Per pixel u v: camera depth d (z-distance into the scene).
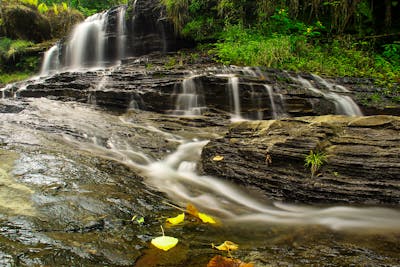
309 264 2.06
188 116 6.98
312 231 2.68
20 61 15.87
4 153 3.62
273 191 3.48
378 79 8.44
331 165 3.43
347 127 3.90
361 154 3.41
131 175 3.73
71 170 3.35
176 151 4.88
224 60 9.58
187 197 3.38
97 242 2.07
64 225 2.22
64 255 1.85
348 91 7.68
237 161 3.94
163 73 8.35
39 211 2.34
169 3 12.06
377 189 3.16
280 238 2.51
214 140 4.49
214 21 12.19
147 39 13.12
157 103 7.54
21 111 6.44
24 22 17.45
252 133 4.25
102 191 2.94
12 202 2.42
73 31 15.99
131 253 2.00
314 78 8.16
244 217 2.97
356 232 2.68
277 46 9.52
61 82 9.55
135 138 5.25
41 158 3.59
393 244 2.44
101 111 7.43
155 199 3.07
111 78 8.86
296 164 3.58
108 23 14.48
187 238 2.34
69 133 5.10
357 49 10.50
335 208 3.19
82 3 25.05
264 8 11.37
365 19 11.40
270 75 7.89
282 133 3.95
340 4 10.75
